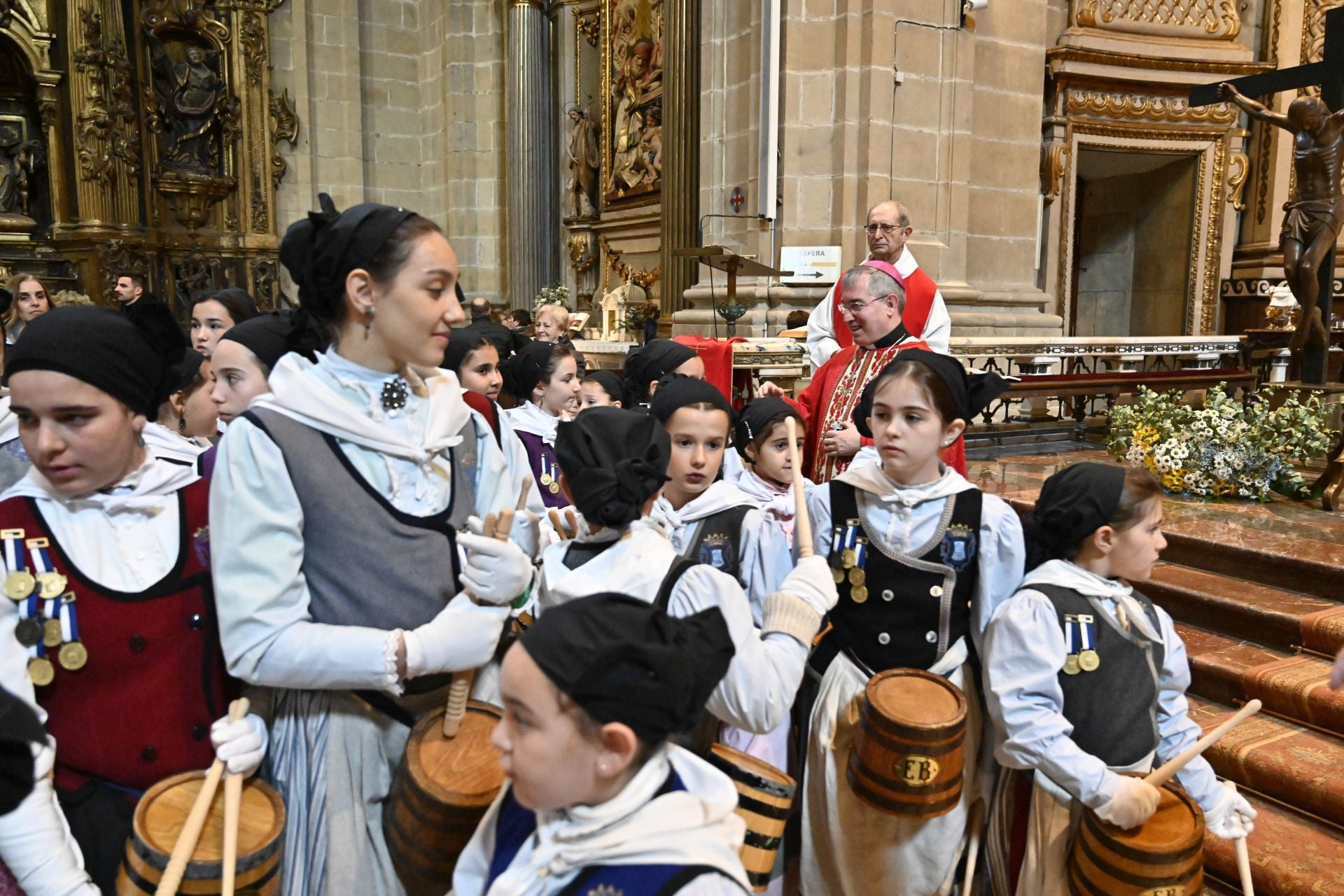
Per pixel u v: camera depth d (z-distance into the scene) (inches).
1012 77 328.8
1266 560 150.0
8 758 52.6
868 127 287.3
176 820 55.9
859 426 92.4
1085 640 76.9
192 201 498.6
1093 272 451.5
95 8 454.3
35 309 244.2
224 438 60.2
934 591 83.1
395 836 59.0
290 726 63.1
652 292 439.2
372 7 535.2
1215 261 406.3
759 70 297.1
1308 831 104.3
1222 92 213.2
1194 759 79.5
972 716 83.0
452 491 65.9
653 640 43.8
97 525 61.0
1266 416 193.9
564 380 143.5
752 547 89.2
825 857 84.0
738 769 62.1
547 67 507.8
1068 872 73.5
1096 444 282.7
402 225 60.7
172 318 65.7
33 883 52.6
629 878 42.4
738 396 230.8
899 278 135.6
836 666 85.3
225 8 492.7
